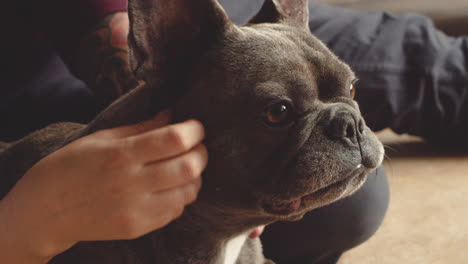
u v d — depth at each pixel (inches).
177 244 52.9
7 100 82.7
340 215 71.9
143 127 46.5
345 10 128.3
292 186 44.9
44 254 45.8
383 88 110.5
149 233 52.9
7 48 81.7
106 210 41.7
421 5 165.9
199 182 44.8
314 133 45.6
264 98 44.6
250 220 51.2
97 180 41.1
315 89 47.2
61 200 42.5
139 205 41.6
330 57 49.7
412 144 136.9
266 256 79.3
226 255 57.1
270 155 45.8
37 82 85.1
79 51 72.7
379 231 87.1
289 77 45.6
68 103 84.4
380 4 170.6
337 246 75.7
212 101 46.4
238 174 46.4
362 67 110.3
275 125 45.3
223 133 45.9
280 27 52.7
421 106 114.6
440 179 109.3
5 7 78.4
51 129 63.4
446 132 121.3
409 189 104.9
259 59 46.2
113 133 45.2
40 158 58.2
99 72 70.2
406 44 115.2
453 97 113.7
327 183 45.2
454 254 78.0
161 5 46.9
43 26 78.3
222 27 48.4
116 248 53.5
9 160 61.2
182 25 48.7
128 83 68.1
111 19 71.4
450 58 115.2
